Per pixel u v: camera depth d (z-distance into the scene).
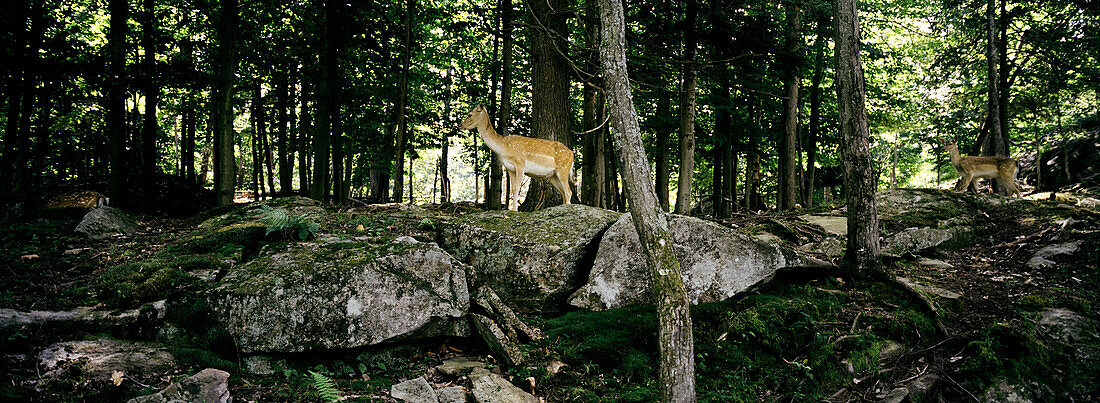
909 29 15.79
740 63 10.25
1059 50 14.49
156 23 11.06
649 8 9.28
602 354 4.32
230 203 8.59
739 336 4.65
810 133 14.09
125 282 4.35
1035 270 6.16
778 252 5.45
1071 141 15.59
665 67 9.44
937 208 8.78
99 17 13.08
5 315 3.60
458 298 4.64
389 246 4.77
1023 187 15.64
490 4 13.56
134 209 9.95
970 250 7.34
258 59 12.31
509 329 4.48
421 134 16.45
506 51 12.20
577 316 4.95
